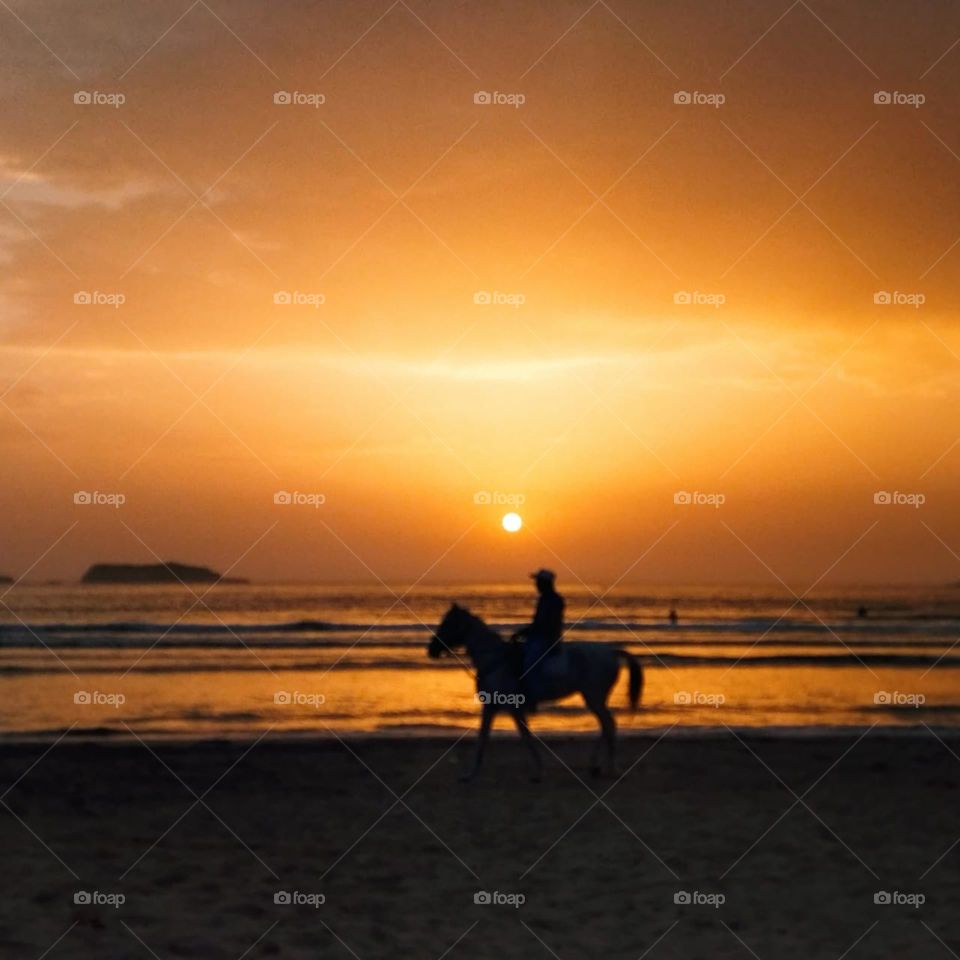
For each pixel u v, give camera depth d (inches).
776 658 1601.9
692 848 405.7
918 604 4266.7
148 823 448.1
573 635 2271.2
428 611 3582.7
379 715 931.3
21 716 932.6
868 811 476.7
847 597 5423.2
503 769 597.3
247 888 346.6
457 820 456.8
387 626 2423.7
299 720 904.3
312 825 446.6
